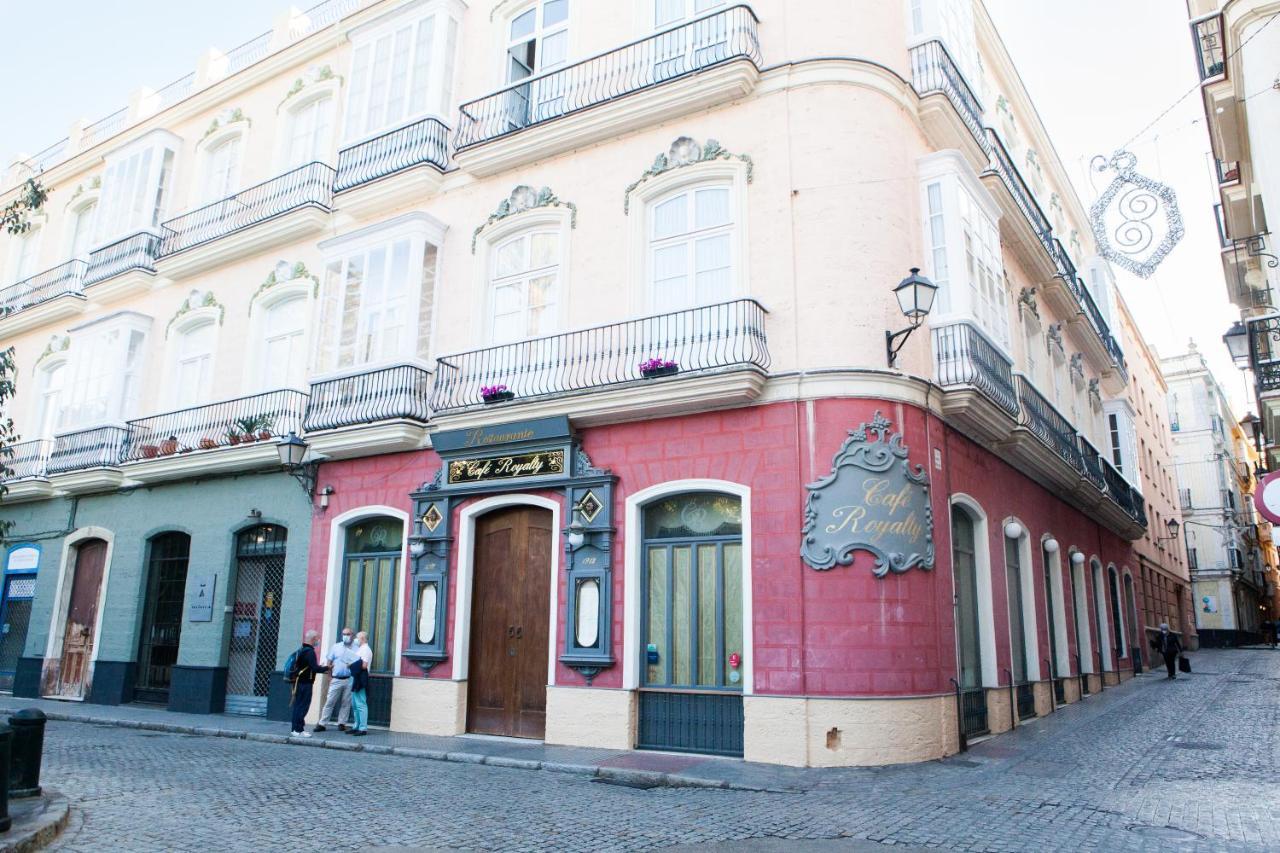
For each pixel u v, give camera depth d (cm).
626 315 1178
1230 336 1377
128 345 1792
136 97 2120
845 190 1088
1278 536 844
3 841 554
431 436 1277
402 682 1253
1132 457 2459
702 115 1189
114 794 779
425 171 1406
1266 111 1138
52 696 1750
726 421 1073
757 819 694
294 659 1222
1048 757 983
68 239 2164
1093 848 594
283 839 620
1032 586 1422
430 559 1264
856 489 995
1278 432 1512
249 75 1823
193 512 1625
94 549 1812
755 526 1026
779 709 962
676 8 1266
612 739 1059
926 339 1136
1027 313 1647
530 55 1425
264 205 1673
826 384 1028
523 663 1180
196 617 1552
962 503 1159
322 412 1388
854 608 970
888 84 1158
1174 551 3625
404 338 1335
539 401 1169
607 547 1110
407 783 858
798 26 1159
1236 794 769
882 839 626
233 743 1172
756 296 1095
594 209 1252
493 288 1343
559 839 627
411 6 1533
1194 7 1600
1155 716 1366
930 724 977
